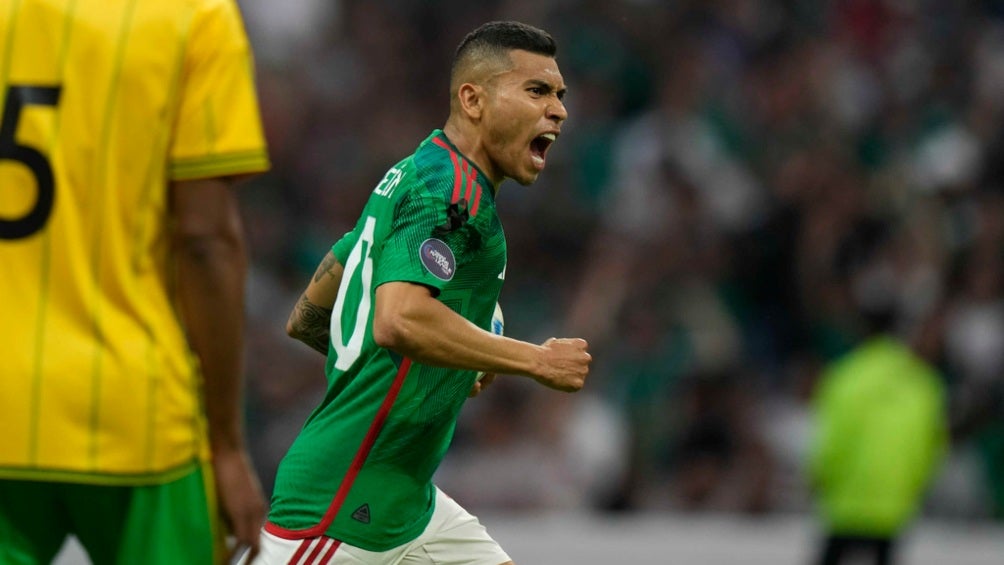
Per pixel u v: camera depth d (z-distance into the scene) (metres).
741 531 29.91
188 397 9.60
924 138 43.75
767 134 43.69
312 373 35.88
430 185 11.70
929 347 27.14
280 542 12.52
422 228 11.52
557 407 33.47
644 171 41.25
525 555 28.44
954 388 35.94
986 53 46.16
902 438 25.30
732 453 34.00
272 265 40.56
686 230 39.78
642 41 46.59
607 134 44.19
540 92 12.37
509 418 33.34
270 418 35.16
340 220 43.12
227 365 9.49
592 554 28.38
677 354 36.44
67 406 9.23
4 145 9.35
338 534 12.45
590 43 46.38
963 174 42.25
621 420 35.16
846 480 25.52
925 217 40.09
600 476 33.66
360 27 48.84
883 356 25.83
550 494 32.31
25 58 9.41
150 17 9.42
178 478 9.51
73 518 9.60
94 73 9.35
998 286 39.09
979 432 35.25
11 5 9.45
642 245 39.34
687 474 33.94
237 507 9.63
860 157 43.28
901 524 25.38
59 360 9.23
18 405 9.21
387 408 12.24
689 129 42.28
